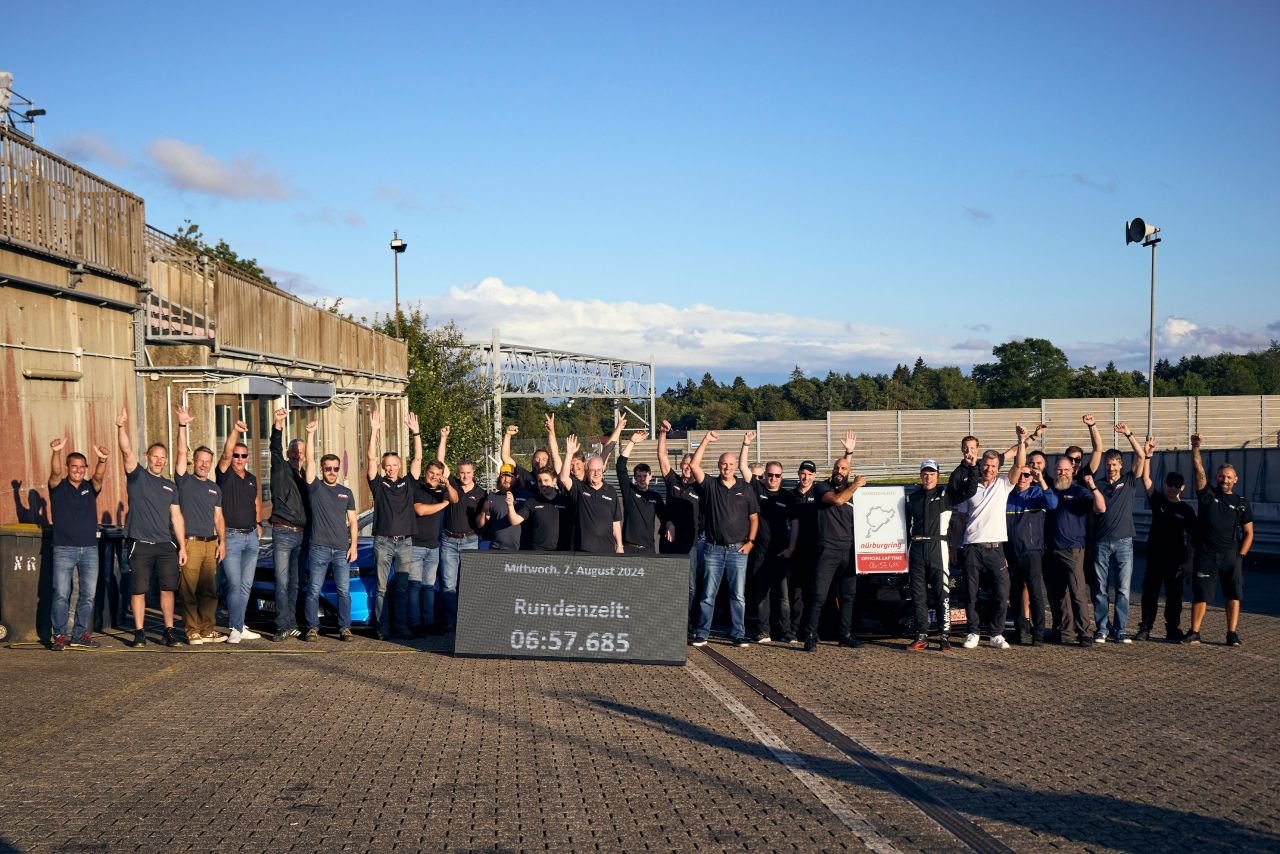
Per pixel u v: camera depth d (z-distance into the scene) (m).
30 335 12.76
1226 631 12.24
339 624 11.56
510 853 5.23
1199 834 5.62
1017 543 11.57
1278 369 100.75
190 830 5.50
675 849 5.30
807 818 5.79
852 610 11.50
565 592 10.63
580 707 8.44
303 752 6.99
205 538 11.10
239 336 17.98
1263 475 30.12
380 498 11.53
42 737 7.32
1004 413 51.78
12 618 11.02
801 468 12.17
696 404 120.31
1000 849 5.36
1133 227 27.52
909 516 11.36
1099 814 5.93
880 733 7.68
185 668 9.78
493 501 12.00
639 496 11.88
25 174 12.64
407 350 36.62
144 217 16.06
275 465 11.39
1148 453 12.01
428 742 7.28
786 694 9.02
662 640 10.45
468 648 10.55
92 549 10.86
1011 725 7.96
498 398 57.41
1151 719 8.17
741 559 11.44
